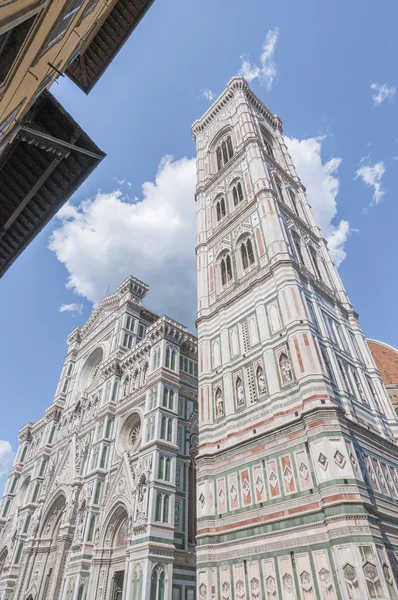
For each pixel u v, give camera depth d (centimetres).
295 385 2464
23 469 6116
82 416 5106
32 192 1616
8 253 1864
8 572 4584
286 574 1911
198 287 3931
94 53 2138
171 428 3659
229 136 5341
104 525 3488
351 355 3081
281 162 5212
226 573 2173
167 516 3112
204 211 4731
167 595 2752
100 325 6344
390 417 2875
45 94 1418
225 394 2920
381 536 1834
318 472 2011
